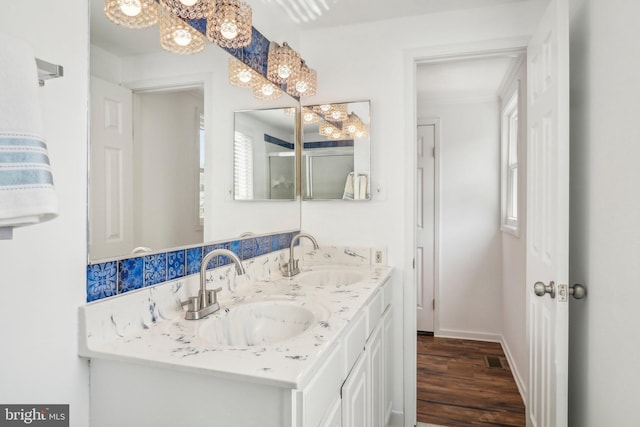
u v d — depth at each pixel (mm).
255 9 1895
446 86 3240
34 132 639
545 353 1548
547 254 1515
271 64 1914
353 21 2260
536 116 1699
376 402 1735
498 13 2049
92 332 979
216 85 1569
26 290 851
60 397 920
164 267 1261
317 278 2119
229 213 1653
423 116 3641
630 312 1052
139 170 1173
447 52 2125
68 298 942
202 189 1474
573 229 1547
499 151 3441
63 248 932
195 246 1419
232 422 858
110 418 974
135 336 1062
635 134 1029
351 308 1336
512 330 2844
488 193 3480
